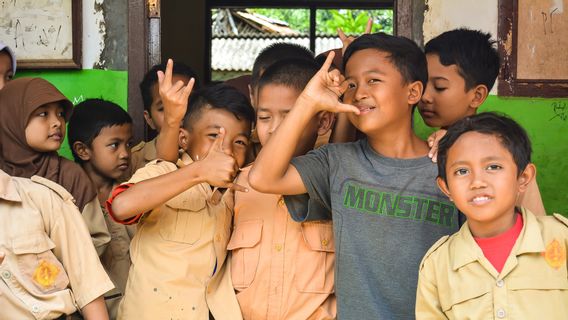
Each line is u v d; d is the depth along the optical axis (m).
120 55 4.08
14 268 2.59
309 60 2.92
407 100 2.60
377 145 2.63
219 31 8.27
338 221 2.57
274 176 2.48
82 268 2.70
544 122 3.99
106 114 3.53
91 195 3.20
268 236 2.71
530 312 2.24
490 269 2.28
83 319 2.88
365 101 2.55
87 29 4.09
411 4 4.00
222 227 2.81
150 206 2.60
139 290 2.71
